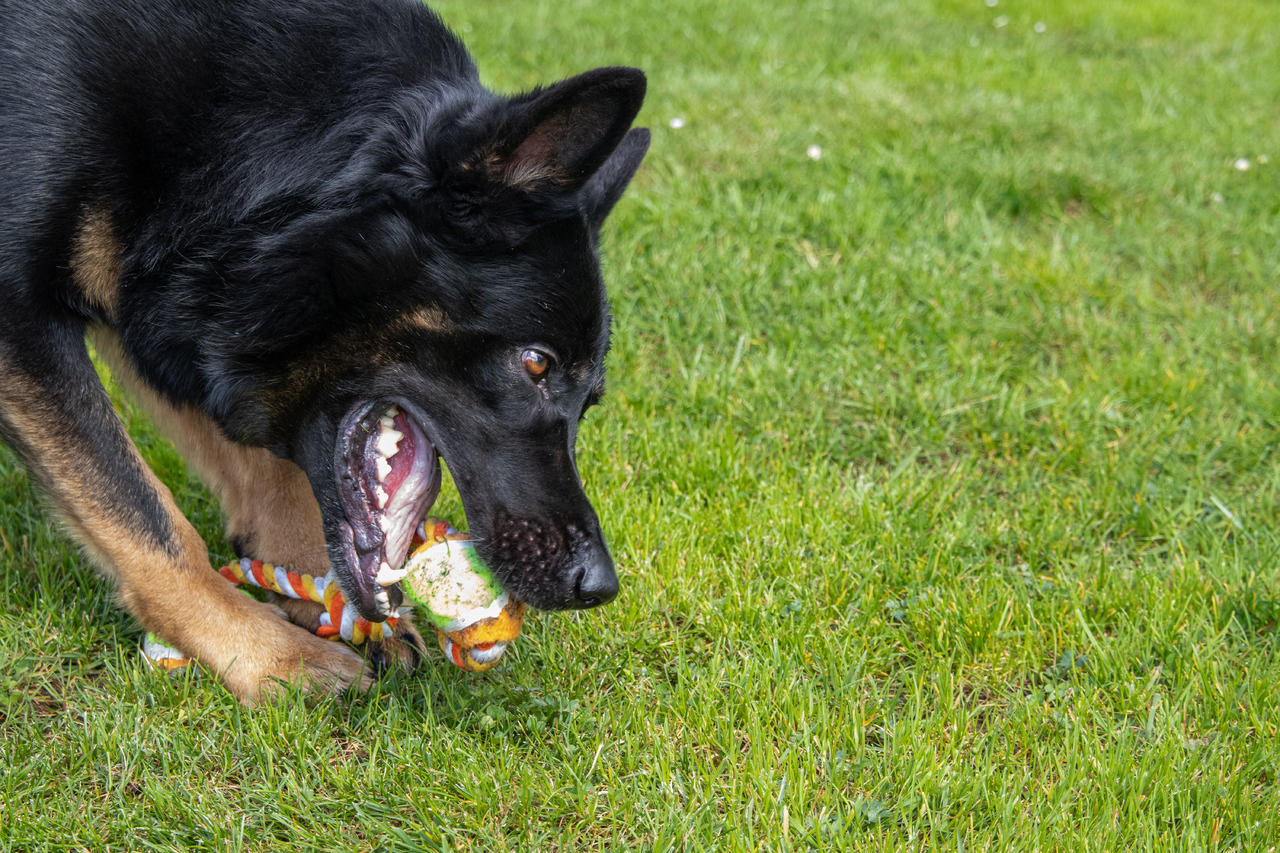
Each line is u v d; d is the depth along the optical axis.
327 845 2.43
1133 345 4.92
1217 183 6.62
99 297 2.87
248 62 2.83
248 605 2.95
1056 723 2.85
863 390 4.52
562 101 2.51
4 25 2.68
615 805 2.53
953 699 2.91
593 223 3.08
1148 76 9.10
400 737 2.73
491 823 2.49
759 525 3.63
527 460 2.81
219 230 2.83
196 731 2.71
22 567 3.29
